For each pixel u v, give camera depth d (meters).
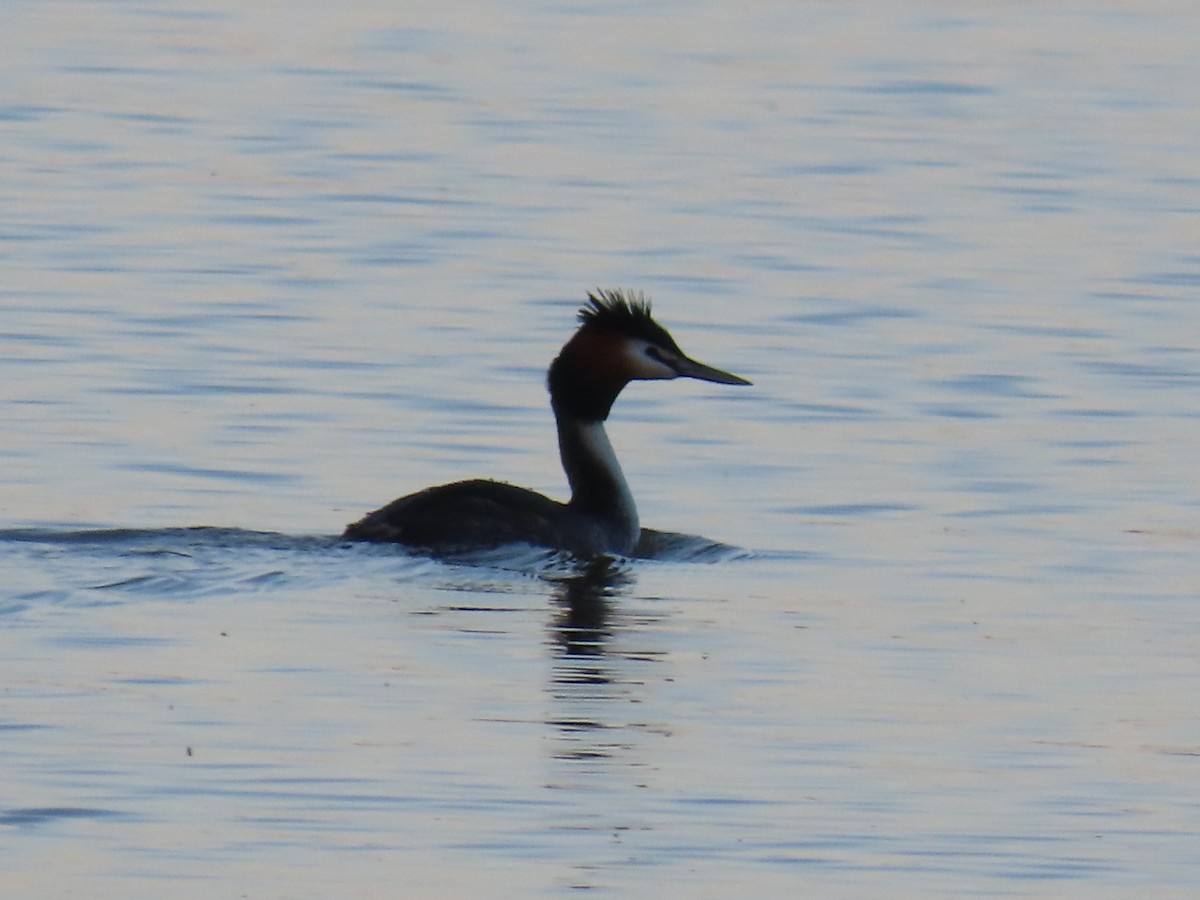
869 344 22.03
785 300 23.89
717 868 10.33
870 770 11.56
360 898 9.87
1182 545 15.97
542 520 15.52
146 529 15.45
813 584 15.04
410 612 14.09
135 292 23.33
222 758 11.43
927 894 10.12
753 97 36.94
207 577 14.59
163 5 44.88
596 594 14.66
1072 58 40.88
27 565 14.55
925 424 19.23
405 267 25.02
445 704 12.38
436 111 35.28
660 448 18.56
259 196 28.62
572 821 10.80
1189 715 12.52
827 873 10.32
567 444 16.19
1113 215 28.59
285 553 15.02
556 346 21.69
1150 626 14.18
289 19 43.88
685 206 28.77
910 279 24.91
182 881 10.00
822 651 13.55
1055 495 17.23
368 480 17.41
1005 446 18.58
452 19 44.38
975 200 29.48
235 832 10.55
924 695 12.78
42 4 44.38
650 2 46.94
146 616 13.73
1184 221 28.28
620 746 11.81
